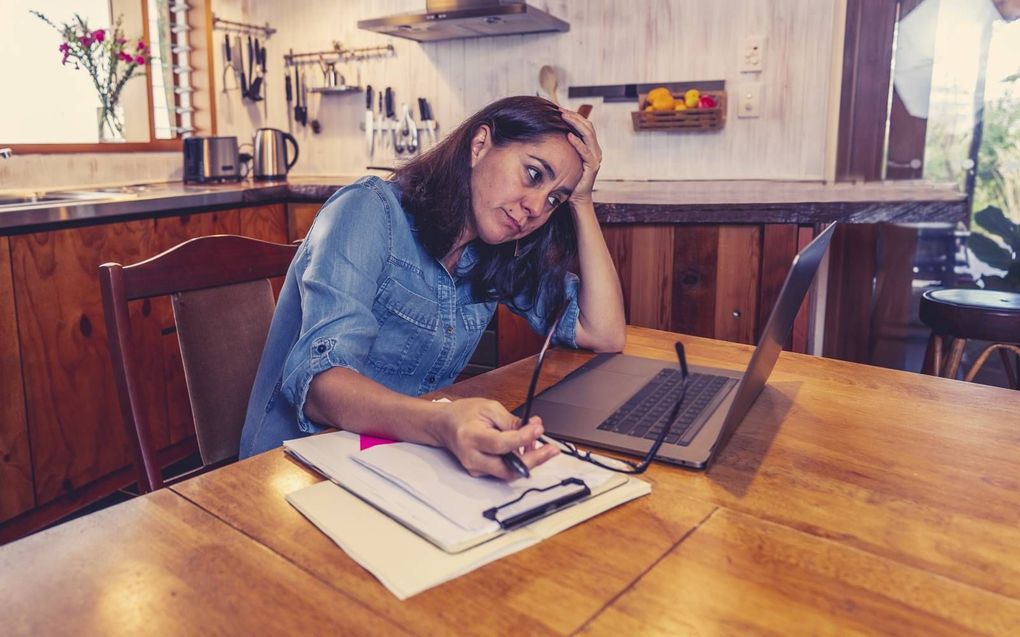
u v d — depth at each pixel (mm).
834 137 2967
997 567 655
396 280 1178
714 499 778
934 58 2875
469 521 689
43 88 3102
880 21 2871
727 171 3141
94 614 581
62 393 2297
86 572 635
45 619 574
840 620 578
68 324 2299
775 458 881
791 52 2971
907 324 3041
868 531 715
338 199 1150
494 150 1114
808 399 1089
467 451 768
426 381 1312
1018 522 736
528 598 602
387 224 1151
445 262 1274
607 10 3207
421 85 3617
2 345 2121
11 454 2170
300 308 1133
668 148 3211
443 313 1258
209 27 3721
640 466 840
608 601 599
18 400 2176
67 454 2328
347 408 911
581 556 664
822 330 2996
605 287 1326
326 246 1081
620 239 2557
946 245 2977
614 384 1138
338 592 609
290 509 746
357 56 3729
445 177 1138
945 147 2932
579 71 3301
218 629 564
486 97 3488
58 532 696
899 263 3010
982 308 2041
